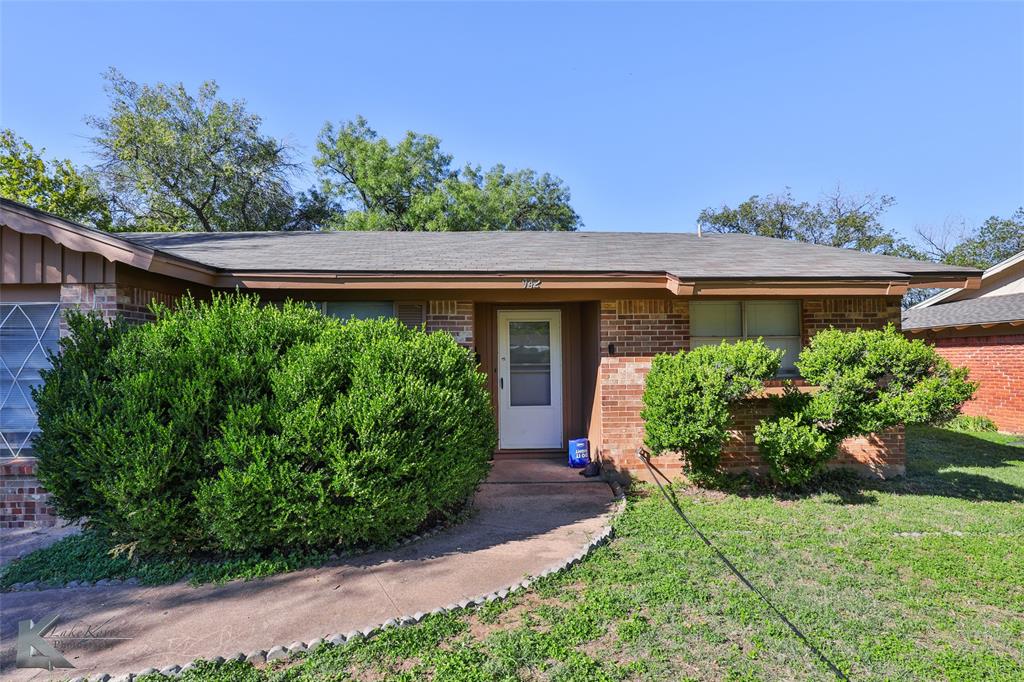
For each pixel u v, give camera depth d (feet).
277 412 14.15
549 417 28.30
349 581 13.28
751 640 10.34
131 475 13.37
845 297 24.31
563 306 28.17
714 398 19.72
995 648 10.33
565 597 12.21
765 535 16.48
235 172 78.48
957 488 22.70
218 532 13.65
